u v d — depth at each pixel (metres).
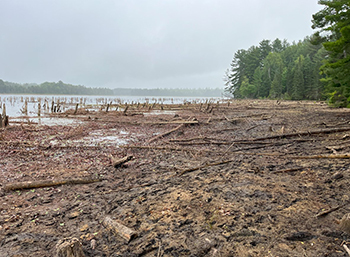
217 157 9.34
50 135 14.50
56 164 8.50
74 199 5.58
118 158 8.95
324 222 4.11
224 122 20.30
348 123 15.74
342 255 3.23
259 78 84.19
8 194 5.82
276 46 114.31
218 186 6.09
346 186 5.57
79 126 16.98
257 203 4.98
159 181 6.70
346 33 16.95
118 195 5.77
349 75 20.38
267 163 8.06
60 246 3.06
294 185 5.92
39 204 5.31
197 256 3.41
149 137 14.23
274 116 23.56
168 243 3.74
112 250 3.62
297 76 65.50
